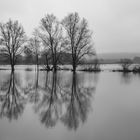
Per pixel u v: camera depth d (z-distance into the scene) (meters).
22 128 6.78
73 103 10.88
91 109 9.54
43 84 19.20
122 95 13.30
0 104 10.55
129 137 5.96
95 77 27.30
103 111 9.12
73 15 39.91
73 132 6.41
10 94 13.66
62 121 7.59
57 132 6.40
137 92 14.50
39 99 11.97
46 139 5.82
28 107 9.89
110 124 7.23
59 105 10.40
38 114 8.57
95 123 7.34
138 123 7.34
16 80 22.66
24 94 13.72
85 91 15.09
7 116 8.24
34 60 51.34
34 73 35.25
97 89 16.09
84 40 40.75
